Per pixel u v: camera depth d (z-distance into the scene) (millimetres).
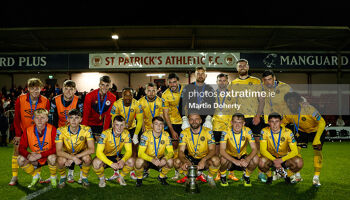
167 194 3580
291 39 14320
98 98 4797
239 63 4988
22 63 14523
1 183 4254
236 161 3920
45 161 4113
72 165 4262
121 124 3949
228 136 4203
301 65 14742
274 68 14633
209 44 14773
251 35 14000
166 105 5215
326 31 13375
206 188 3908
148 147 4223
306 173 4953
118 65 14469
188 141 4223
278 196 3482
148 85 4938
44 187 3994
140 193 3631
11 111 11047
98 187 3973
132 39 14117
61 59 14539
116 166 3867
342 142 10758
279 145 4160
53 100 4586
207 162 4004
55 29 12922
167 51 14438
